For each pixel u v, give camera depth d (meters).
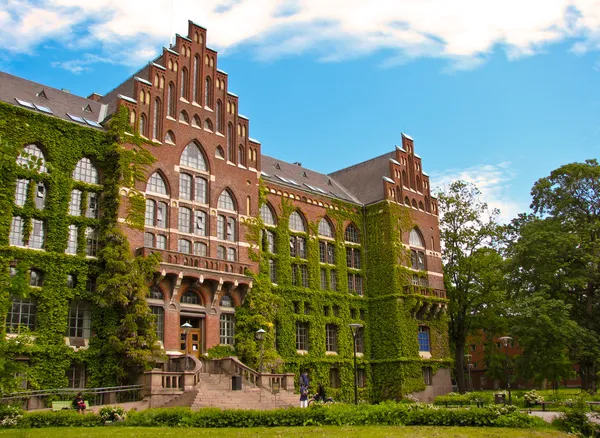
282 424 28.70
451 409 28.94
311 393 55.72
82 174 45.47
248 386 42.00
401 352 60.75
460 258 71.94
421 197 69.62
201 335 47.38
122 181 45.50
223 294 49.53
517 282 62.25
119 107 47.16
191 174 50.75
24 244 41.28
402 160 69.00
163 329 44.78
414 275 65.75
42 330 40.22
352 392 59.28
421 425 28.30
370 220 66.31
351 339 61.31
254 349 48.88
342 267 62.94
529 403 43.66
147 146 48.06
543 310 55.41
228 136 54.78
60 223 42.88
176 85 51.62
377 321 63.09
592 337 55.59
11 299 39.69
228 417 28.73
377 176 69.56
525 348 58.31
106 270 43.12
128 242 43.88
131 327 41.72
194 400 35.81
